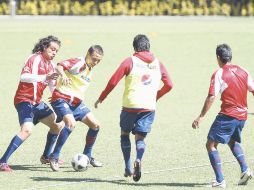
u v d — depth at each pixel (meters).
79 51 87.50
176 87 62.84
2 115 48.91
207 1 151.75
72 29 112.12
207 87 62.94
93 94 58.72
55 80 32.16
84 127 43.94
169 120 47.41
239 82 28.34
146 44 29.53
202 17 145.88
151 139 40.44
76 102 32.12
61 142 32.06
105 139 40.31
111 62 79.06
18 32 106.62
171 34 105.88
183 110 51.72
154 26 120.25
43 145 38.59
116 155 35.91
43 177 30.78
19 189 28.36
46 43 31.84
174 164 33.66
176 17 146.00
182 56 85.00
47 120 32.81
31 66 31.69
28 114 31.88
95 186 28.98
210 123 46.31
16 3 148.12
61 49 88.69
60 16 146.38
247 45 93.56
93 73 70.69
